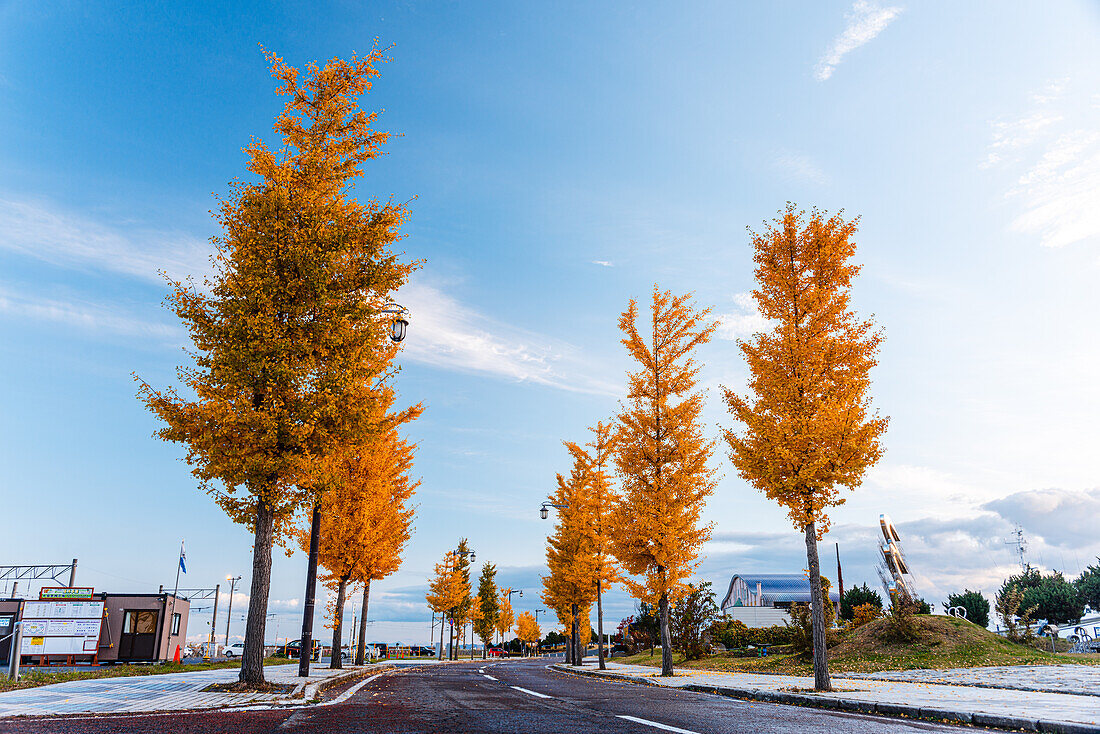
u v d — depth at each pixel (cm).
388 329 1284
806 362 1398
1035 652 2238
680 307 2266
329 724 689
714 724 725
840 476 1284
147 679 1304
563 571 3488
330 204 1259
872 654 2273
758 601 6003
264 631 1142
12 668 1166
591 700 1072
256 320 1105
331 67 1337
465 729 662
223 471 1084
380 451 2200
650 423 2205
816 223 1454
